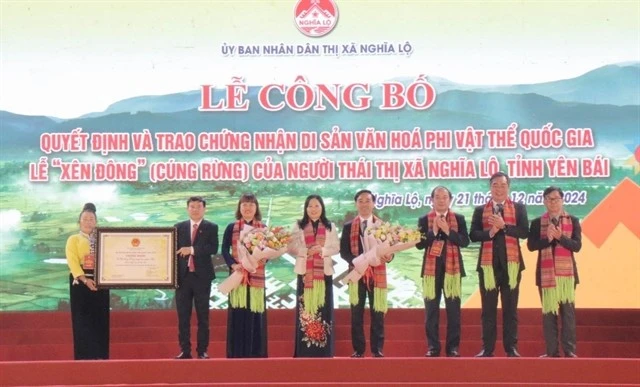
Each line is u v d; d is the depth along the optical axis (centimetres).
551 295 898
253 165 1173
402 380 836
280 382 839
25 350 1015
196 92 1180
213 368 841
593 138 1160
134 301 1153
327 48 1177
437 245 918
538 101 1166
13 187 1175
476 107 1167
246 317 903
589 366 827
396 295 1153
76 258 902
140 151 1178
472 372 834
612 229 1152
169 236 889
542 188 1159
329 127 1173
